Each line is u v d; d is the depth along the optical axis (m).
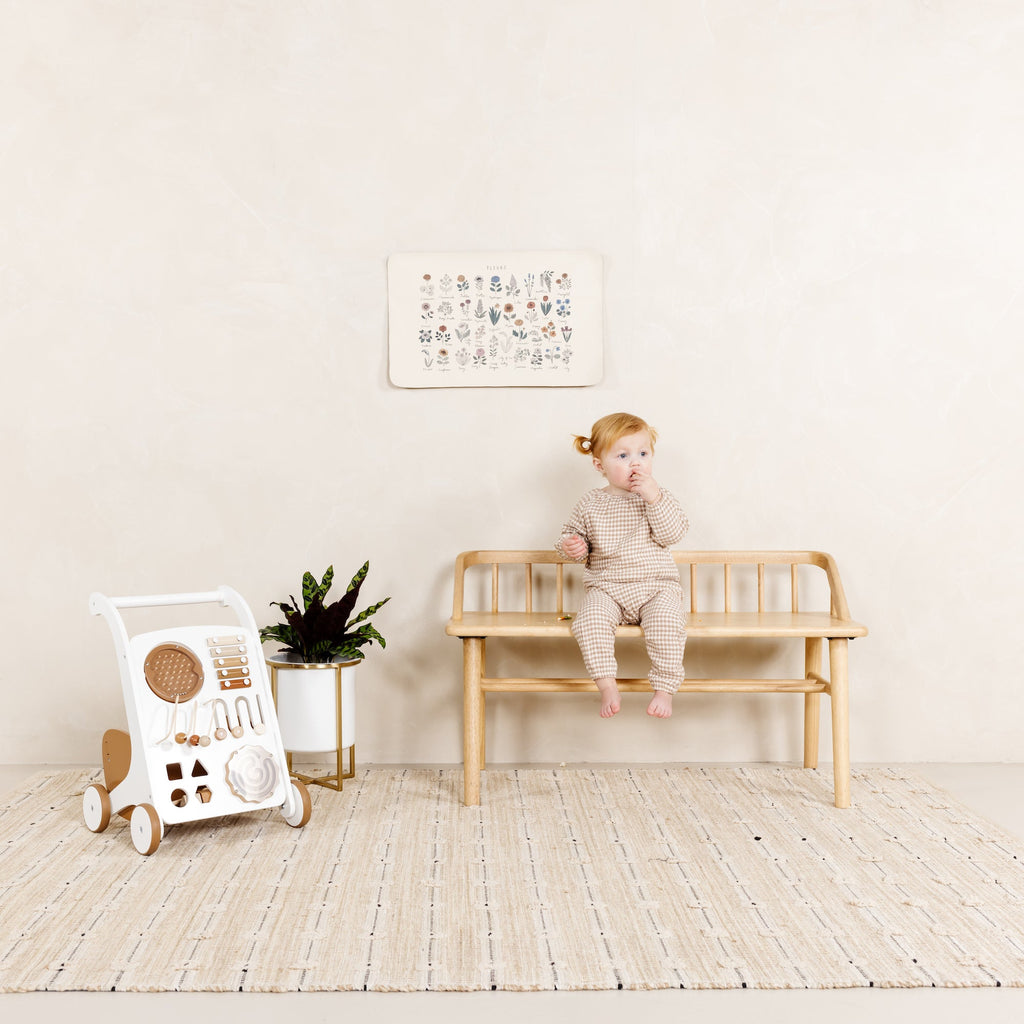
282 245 2.64
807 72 2.62
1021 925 1.65
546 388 2.64
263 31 2.62
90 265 2.64
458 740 2.69
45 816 2.21
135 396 2.65
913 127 2.62
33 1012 1.40
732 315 2.63
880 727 2.67
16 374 2.65
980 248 2.62
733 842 2.04
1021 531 2.64
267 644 2.68
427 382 2.63
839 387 2.64
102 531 2.66
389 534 2.66
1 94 2.63
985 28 2.61
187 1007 1.41
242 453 2.65
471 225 2.63
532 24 2.62
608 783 2.45
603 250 2.63
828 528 2.65
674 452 2.65
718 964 1.51
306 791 2.12
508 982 1.46
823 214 2.63
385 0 2.62
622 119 2.62
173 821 1.96
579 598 2.66
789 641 2.67
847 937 1.60
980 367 2.63
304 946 1.57
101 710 2.67
